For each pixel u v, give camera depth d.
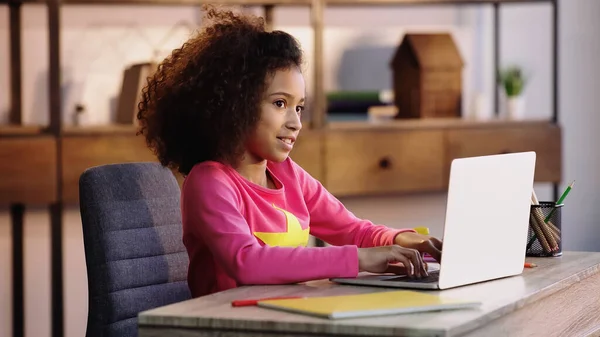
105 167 2.25
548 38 5.32
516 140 4.71
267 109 2.08
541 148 4.76
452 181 1.82
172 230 2.36
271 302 1.63
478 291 1.81
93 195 2.19
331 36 4.78
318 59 4.31
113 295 2.17
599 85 5.44
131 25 4.28
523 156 2.00
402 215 4.99
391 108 4.57
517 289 1.83
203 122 2.11
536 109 5.32
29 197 3.74
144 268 2.26
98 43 4.22
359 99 4.52
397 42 4.94
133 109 4.04
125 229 2.23
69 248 4.25
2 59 4.05
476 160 1.87
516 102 4.85
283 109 2.10
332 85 4.79
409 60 4.66
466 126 4.61
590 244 5.47
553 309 1.92
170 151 2.20
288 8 4.66
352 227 2.35
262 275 1.90
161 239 2.32
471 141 4.61
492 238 1.93
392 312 1.55
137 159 3.91
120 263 2.20
